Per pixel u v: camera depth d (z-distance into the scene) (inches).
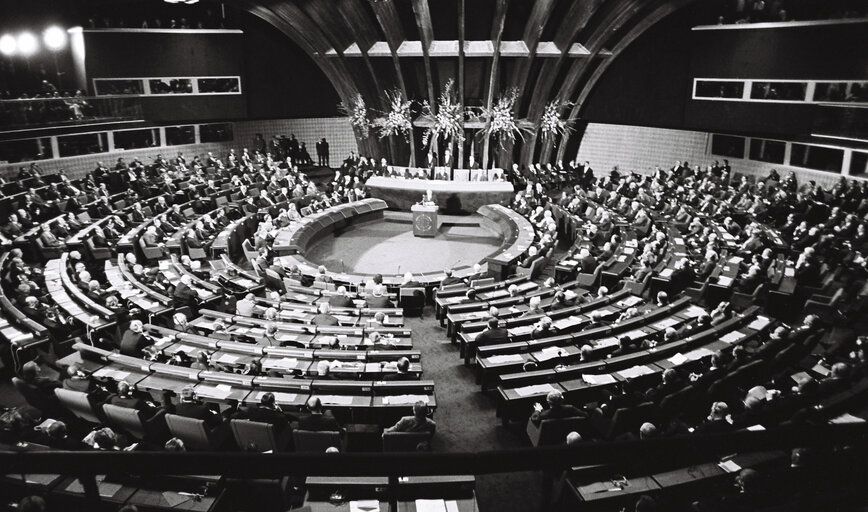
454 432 538.9
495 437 531.5
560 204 1339.8
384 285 853.8
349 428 494.6
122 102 1518.2
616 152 1749.5
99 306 682.8
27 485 309.4
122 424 463.2
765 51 1379.2
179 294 749.9
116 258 955.3
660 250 932.6
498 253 1002.1
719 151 1537.9
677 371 514.9
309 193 1412.4
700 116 1534.2
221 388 500.7
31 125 1280.8
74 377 498.6
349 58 1571.1
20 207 1106.1
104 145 1535.4
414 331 779.4
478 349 591.8
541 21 1370.6
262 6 1503.4
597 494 344.5
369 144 1727.4
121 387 476.4
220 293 792.3
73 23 1534.2
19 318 621.3
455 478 329.4
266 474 87.8
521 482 436.1
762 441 100.5
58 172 1306.6
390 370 531.8
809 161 1348.4
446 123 1480.1
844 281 793.6
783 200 1157.7
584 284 863.1
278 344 609.0
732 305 765.3
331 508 339.6
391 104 1630.2
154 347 587.8
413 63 1600.6
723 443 99.1
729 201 1248.8
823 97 1302.9
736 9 1425.9
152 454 88.7
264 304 751.1
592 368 538.0
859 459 187.5
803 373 524.1
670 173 1488.7
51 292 743.7
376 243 1219.2
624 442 95.8
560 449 93.2
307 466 88.3
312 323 674.2
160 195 1305.4
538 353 579.8
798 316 762.8
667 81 1579.7
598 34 1456.7
